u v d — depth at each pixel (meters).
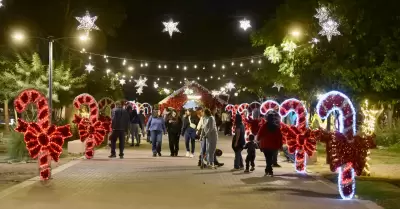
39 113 14.18
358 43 18.67
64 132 14.30
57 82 28.17
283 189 13.32
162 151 25.33
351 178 12.05
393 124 33.34
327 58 22.39
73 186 13.12
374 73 18.59
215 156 18.30
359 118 19.72
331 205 11.21
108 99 34.25
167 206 10.71
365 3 17.23
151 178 14.92
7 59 29.59
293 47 24.67
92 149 20.55
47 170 14.13
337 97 12.80
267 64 33.56
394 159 22.08
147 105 53.34
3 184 13.43
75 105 20.67
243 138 17.50
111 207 10.48
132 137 28.05
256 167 18.59
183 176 15.52
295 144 17.02
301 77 26.06
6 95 28.97
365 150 12.20
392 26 16.67
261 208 10.71
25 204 10.65
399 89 19.53
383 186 13.89
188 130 22.11
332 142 12.23
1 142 26.19
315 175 16.36
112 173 15.88
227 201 11.44
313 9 24.92
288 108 17.98
